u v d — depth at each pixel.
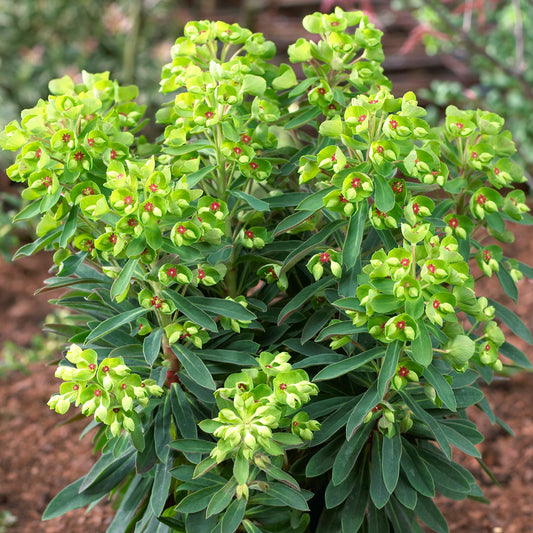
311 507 1.19
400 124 0.98
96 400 0.98
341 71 1.11
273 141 1.11
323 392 1.12
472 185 1.10
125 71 2.88
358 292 0.98
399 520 1.13
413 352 0.95
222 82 1.06
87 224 1.06
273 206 1.09
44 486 1.53
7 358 1.86
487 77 2.45
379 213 1.01
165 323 1.05
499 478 1.54
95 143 1.02
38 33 3.09
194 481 1.06
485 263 1.10
